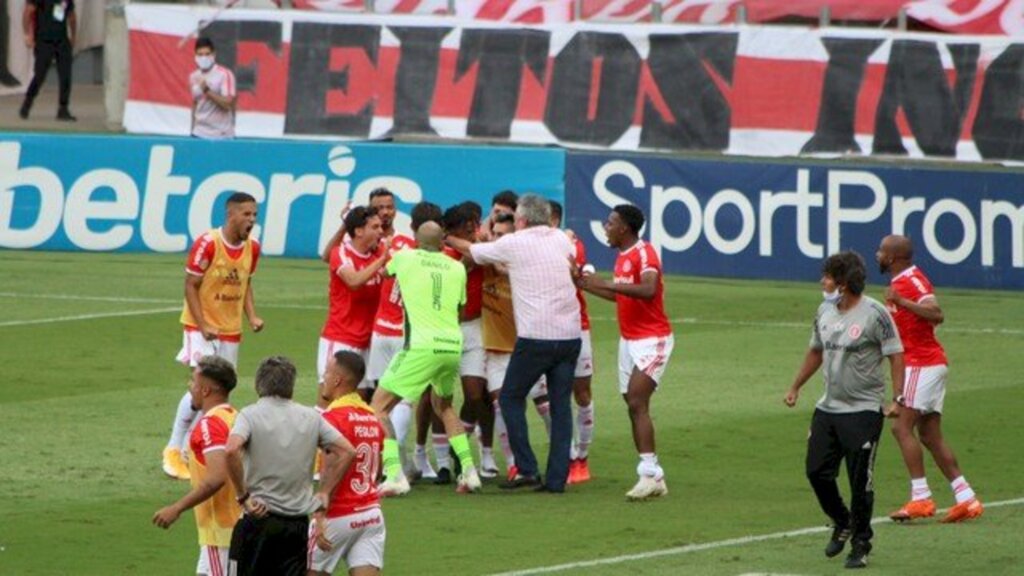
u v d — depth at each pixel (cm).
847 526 3872
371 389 4688
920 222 7756
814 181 7850
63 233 8338
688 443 5153
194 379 3381
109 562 3803
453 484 4672
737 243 7938
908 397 4231
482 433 4750
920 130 8425
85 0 13400
